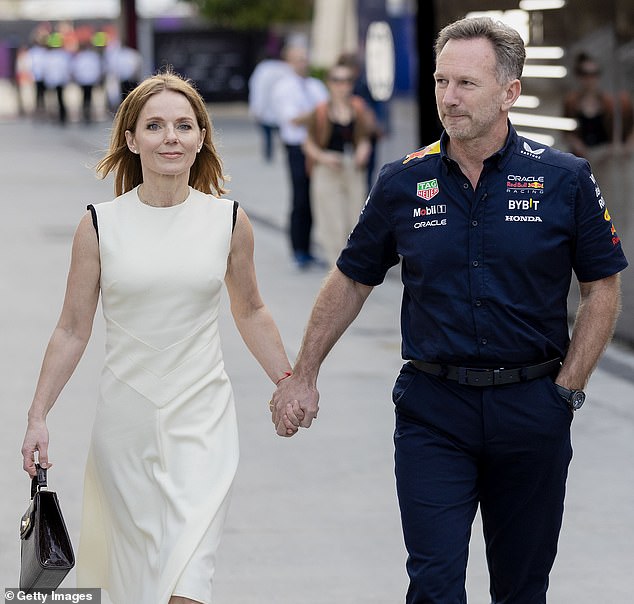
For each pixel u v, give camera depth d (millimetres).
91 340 14594
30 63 55531
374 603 7480
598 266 5820
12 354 14023
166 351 5902
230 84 59375
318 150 18047
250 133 47656
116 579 6023
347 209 18312
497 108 5652
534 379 5797
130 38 42531
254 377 13031
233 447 6016
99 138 46594
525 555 6039
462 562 5715
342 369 13484
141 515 5914
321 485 9586
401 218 5863
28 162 39469
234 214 6055
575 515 8961
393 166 5918
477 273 5715
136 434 5918
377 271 6125
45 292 17953
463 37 5652
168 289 5871
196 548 5668
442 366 5809
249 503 9180
